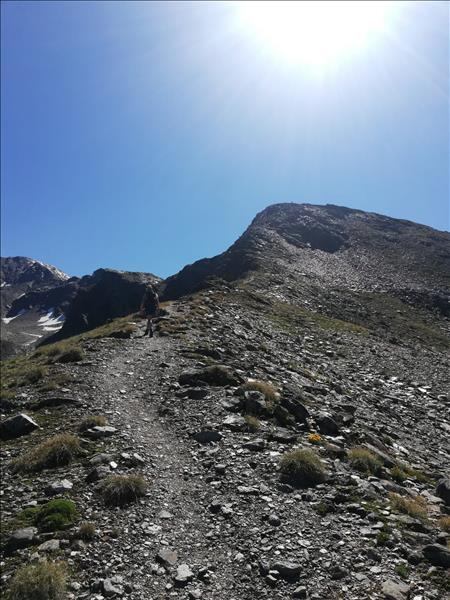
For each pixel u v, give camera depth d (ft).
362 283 285.84
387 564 33.22
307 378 95.86
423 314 244.22
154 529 37.76
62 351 103.30
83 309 592.19
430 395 111.55
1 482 46.39
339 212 476.95
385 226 444.55
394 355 152.46
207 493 43.34
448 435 84.28
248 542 35.70
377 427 73.61
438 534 38.14
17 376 86.43
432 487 52.54
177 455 51.75
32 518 39.37
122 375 79.36
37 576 30.68
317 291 244.22
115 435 55.72
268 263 274.77
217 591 31.24
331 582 31.37
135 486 42.80
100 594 30.73
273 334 137.39
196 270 348.18
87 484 44.45
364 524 38.14
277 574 32.12
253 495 42.14
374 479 47.93
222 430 56.29
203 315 132.16
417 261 343.05
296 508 40.27
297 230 384.68
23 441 55.42
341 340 156.04
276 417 61.41
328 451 53.06
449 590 30.86
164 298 338.13
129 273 640.99
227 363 87.51
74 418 61.46
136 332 113.60
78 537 36.50
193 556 34.86
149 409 65.57
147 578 32.42
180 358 88.48
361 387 105.91
